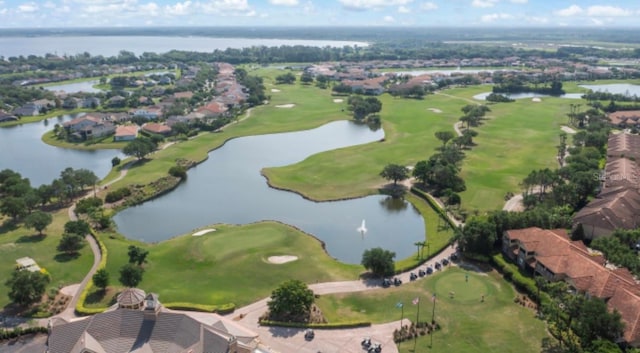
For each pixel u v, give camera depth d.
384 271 128.75
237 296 120.62
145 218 174.00
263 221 167.75
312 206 184.00
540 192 185.38
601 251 134.12
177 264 137.00
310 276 130.75
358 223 169.38
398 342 103.81
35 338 104.81
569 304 102.75
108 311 95.38
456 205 175.75
